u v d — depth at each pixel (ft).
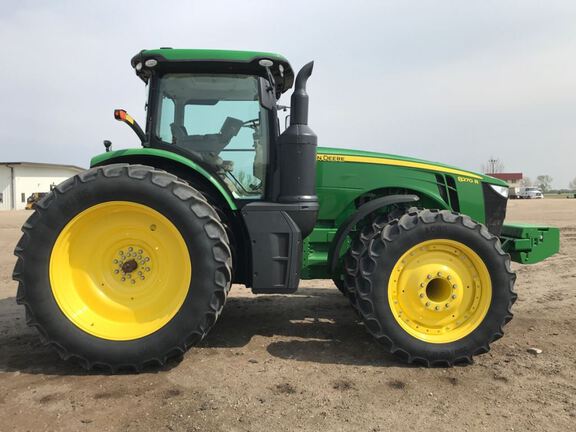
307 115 11.37
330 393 9.32
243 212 11.17
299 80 11.31
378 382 9.89
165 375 10.10
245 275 11.80
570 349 11.93
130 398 9.01
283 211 11.18
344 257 12.53
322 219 13.37
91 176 10.32
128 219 10.68
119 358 10.09
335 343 12.32
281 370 10.44
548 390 9.53
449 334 11.04
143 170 10.47
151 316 10.59
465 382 9.94
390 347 10.86
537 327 13.75
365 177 13.26
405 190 13.46
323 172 13.19
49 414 8.39
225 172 12.23
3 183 140.67
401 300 11.14
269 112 12.14
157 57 11.71
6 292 18.43
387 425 8.13
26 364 10.68
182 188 10.49
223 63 11.85
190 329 10.27
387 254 10.91
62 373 10.19
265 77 12.17
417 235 10.94
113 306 10.64
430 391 9.48
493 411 8.65
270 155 12.01
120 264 10.80
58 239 10.25
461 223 11.05
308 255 13.26
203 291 10.30
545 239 13.57
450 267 11.24
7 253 30.17
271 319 14.56
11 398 9.00
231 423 8.11
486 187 13.97
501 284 11.03
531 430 8.00
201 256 10.31
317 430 7.93
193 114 12.29
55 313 10.12
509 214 58.18
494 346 12.19
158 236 10.70
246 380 9.87
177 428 7.95
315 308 15.99
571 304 16.29
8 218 65.92
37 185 147.23
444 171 13.58
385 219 12.31
